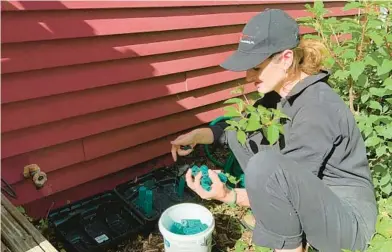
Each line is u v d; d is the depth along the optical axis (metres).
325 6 4.50
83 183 2.84
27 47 2.30
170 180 3.06
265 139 2.27
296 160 1.78
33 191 2.59
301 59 1.84
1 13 2.16
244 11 3.50
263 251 2.22
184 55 3.14
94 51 2.58
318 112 1.74
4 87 2.27
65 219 2.57
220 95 3.55
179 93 3.23
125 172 3.09
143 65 2.88
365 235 1.76
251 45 1.80
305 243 1.96
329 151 1.75
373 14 2.33
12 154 2.41
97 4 2.50
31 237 1.85
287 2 3.91
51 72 2.43
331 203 1.70
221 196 1.91
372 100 2.59
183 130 3.36
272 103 2.28
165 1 2.84
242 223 2.61
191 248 2.01
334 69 2.58
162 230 2.04
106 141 2.85
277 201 1.67
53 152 2.60
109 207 2.72
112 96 2.77
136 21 2.73
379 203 2.45
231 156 2.99
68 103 2.56
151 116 3.05
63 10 2.38
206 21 3.19
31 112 2.42
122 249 2.46
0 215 2.00
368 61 2.26
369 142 2.30
